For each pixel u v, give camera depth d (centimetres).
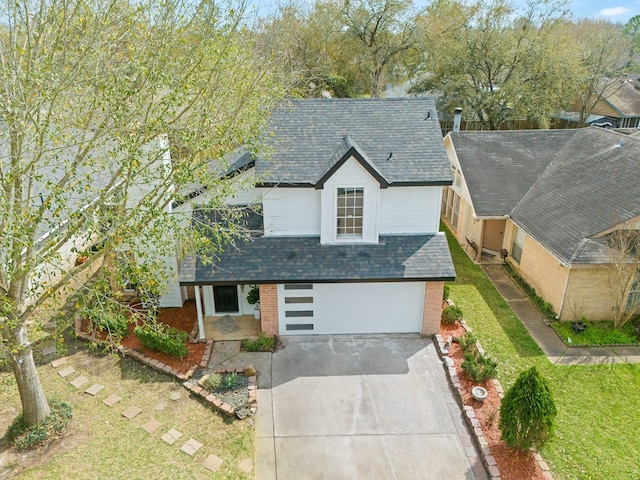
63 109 1012
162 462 1029
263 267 1437
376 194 1439
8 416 1124
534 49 3609
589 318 1650
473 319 1664
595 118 4859
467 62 3744
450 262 1459
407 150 1530
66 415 1110
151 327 1127
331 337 1526
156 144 1284
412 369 1379
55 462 1005
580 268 1561
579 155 2105
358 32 4278
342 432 1157
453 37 3938
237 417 1173
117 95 998
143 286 1054
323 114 1642
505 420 1041
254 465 1059
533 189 2061
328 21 4269
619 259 1510
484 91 3794
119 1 1080
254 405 1213
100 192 1001
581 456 1098
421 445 1123
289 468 1057
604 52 4378
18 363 991
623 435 1162
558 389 1316
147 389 1255
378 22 4209
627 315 1638
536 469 1047
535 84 3659
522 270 1947
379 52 4344
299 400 1256
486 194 2058
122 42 1212
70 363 1335
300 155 1515
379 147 1539
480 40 3709
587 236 1595
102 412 1159
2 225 877
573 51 3894
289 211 1498
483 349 1479
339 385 1312
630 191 1673
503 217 1973
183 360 1369
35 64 906
